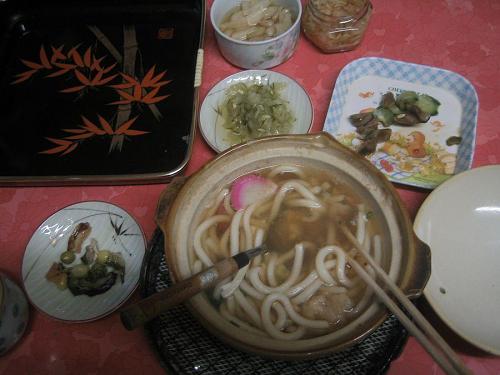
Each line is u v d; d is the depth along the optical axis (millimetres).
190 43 460
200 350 284
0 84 441
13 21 479
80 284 330
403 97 416
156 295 225
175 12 481
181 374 274
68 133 401
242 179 318
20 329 310
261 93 411
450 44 450
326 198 315
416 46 451
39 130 405
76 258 346
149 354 308
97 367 304
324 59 450
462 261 318
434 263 313
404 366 295
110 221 360
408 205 359
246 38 433
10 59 460
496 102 414
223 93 422
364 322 234
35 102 425
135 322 214
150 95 423
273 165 318
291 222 312
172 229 260
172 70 440
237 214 311
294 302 282
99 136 397
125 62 448
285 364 280
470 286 309
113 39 468
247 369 279
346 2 431
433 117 408
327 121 389
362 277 263
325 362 279
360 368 275
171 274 238
